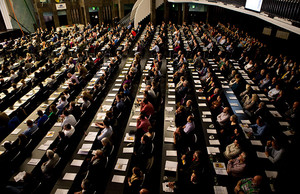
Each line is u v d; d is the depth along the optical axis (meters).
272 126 6.47
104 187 4.98
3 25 22.14
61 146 5.65
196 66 11.62
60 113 7.78
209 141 5.84
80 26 25.36
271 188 4.32
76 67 12.63
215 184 4.68
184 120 6.71
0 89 9.98
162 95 9.66
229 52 13.52
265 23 17.69
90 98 7.56
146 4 22.91
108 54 14.99
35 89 9.24
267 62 11.94
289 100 8.05
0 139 6.83
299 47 14.17
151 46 15.33
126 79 9.13
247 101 7.55
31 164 5.27
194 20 26.70
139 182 4.39
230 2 13.09
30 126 6.25
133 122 6.64
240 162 4.88
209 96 8.54
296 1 6.49
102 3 25.94
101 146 6.12
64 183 4.65
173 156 5.23
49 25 25.17
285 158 4.36
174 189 4.41
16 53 16.30
